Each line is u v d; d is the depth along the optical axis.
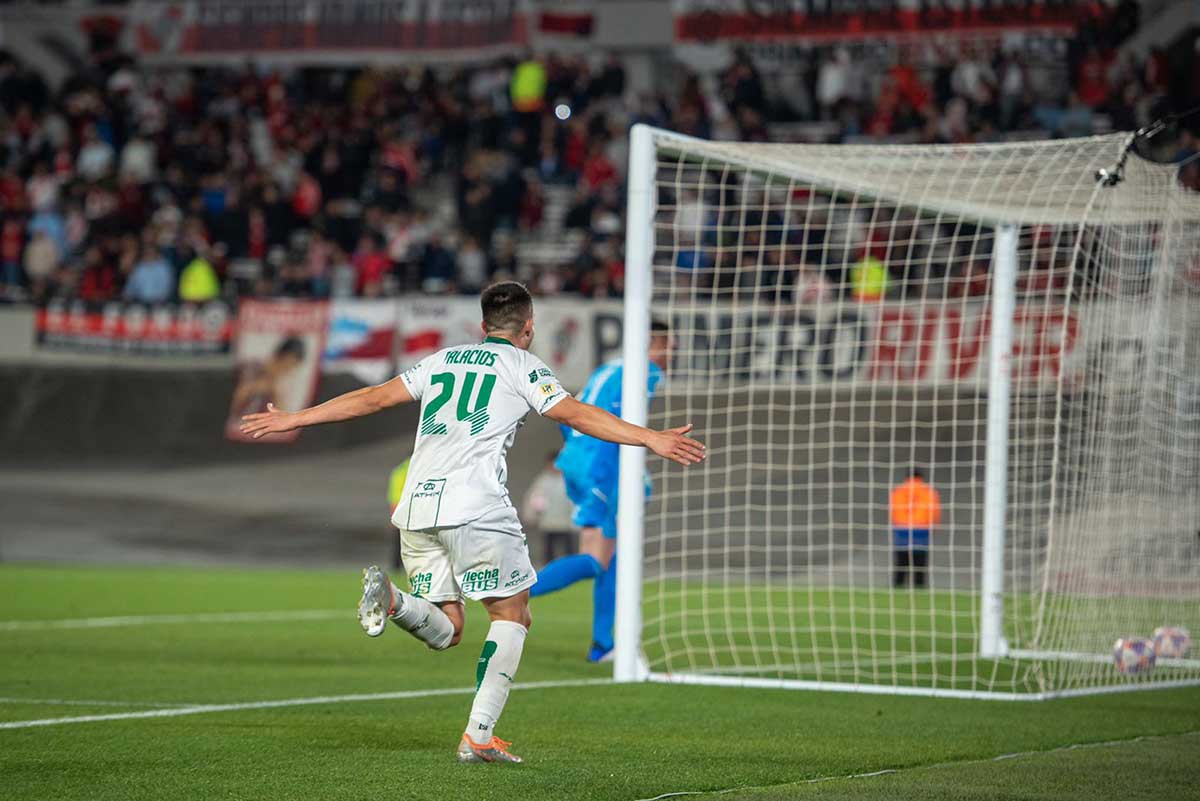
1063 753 22.58
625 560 31.64
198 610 49.41
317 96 106.12
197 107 104.62
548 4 99.69
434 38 102.75
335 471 76.25
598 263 81.25
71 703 27.17
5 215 94.94
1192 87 82.00
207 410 78.94
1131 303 33.75
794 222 73.19
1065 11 86.62
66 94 105.12
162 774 19.39
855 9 91.38
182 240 87.75
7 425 80.88
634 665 31.53
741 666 35.91
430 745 22.06
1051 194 33.31
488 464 19.50
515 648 20.12
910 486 36.72
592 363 73.81
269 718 25.12
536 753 21.61
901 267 68.06
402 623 19.34
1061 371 28.47
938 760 21.80
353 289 87.50
